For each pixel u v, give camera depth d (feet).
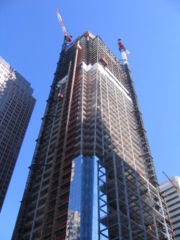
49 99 556.92
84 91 498.28
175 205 497.46
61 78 607.78
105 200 311.88
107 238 277.03
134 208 351.25
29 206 361.71
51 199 339.36
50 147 432.25
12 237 332.39
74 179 326.65
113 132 447.01
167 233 360.07
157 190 417.69
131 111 569.64
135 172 398.42
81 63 584.81
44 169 398.42
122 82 639.76
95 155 362.12
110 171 356.59
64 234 282.77
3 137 577.84
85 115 444.14
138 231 319.68
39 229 320.09
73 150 380.37
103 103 482.28
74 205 293.84
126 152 437.99
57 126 463.83
